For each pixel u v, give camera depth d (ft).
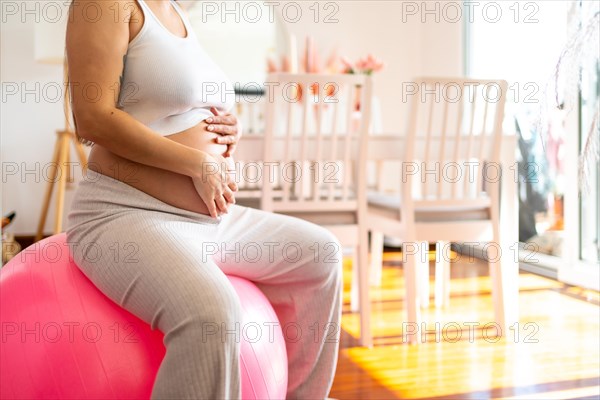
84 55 4.38
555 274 12.84
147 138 4.48
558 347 8.41
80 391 4.19
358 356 8.18
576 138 11.97
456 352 8.29
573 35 6.68
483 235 9.09
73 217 4.70
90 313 4.36
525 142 13.87
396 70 17.44
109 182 4.65
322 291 5.40
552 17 12.73
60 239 5.06
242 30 16.11
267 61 16.19
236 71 16.03
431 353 8.26
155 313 4.14
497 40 14.89
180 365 3.97
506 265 9.34
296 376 5.57
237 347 4.10
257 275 5.30
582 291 11.62
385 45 17.30
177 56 4.75
